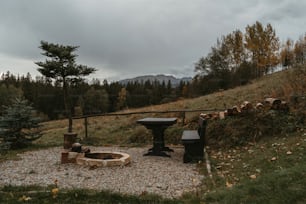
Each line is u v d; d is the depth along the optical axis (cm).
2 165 706
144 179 572
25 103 1060
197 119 1112
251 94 1361
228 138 879
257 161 617
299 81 1036
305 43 1582
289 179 418
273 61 2914
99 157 770
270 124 843
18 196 438
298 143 651
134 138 1127
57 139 1321
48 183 536
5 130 970
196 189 500
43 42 1524
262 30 3000
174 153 877
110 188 504
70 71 1578
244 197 400
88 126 1566
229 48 3219
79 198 429
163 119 870
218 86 3020
